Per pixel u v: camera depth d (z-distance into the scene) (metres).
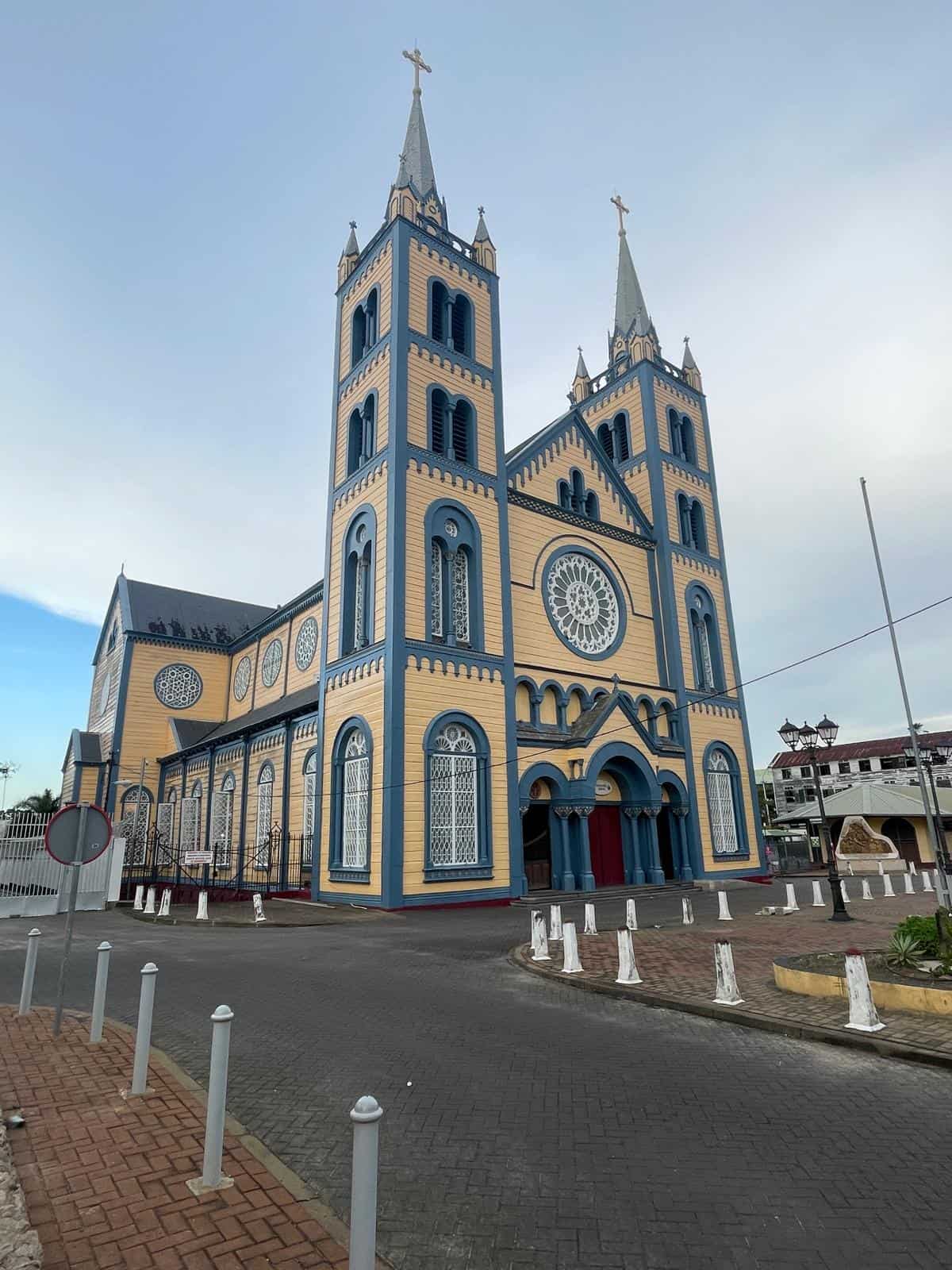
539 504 34.47
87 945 18.75
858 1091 7.63
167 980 13.75
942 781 73.44
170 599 54.88
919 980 10.52
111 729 50.25
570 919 22.34
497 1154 6.33
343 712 28.78
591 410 45.34
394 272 31.61
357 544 30.48
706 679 39.22
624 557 38.09
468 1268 4.78
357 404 32.75
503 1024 10.45
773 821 76.31
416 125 37.16
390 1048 9.34
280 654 45.41
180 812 44.69
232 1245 4.89
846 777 82.12
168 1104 7.31
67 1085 7.86
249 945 18.12
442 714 27.08
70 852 10.16
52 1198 5.49
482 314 34.56
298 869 31.16
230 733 39.00
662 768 34.44
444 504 29.78
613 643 35.94
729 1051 9.08
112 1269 4.63
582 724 31.97
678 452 42.75
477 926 21.09
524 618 32.56
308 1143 6.57
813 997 11.12
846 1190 5.66
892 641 24.70
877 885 34.47
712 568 41.88
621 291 46.88
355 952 16.88
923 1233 5.07
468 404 32.19
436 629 28.45
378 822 25.64
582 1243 5.03
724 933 18.34
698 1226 5.21
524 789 29.00
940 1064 8.22
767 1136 6.62
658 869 32.44
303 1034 10.00
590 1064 8.67
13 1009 11.39
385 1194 5.70
